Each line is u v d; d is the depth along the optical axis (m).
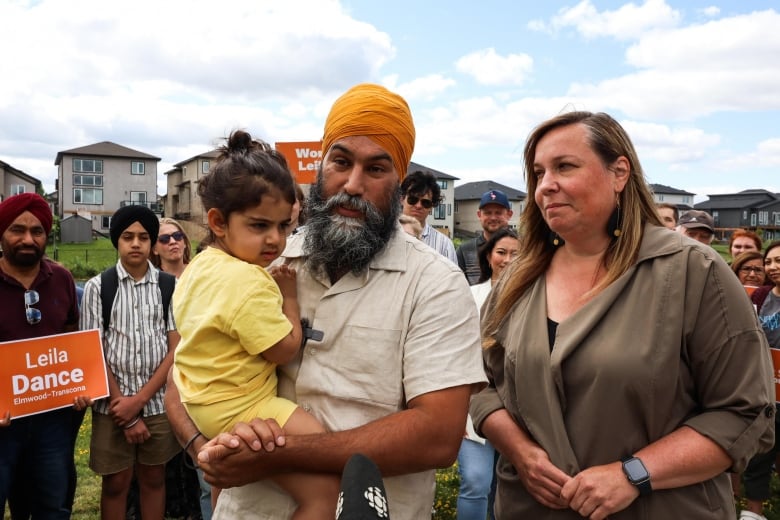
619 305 1.97
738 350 1.85
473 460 3.52
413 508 1.81
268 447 1.64
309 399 1.81
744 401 1.83
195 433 1.88
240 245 1.86
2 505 3.55
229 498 1.92
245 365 1.78
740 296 1.88
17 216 3.61
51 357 3.68
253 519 1.84
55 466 3.75
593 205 2.04
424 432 1.66
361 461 1.24
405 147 1.89
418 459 1.67
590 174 2.03
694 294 1.89
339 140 1.86
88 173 72.69
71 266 29.31
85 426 7.30
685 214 6.01
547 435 2.00
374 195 1.86
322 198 1.92
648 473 1.79
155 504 4.21
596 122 2.08
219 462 1.66
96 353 3.88
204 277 1.84
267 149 2.01
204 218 2.05
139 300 4.16
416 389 1.72
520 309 2.27
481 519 3.50
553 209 2.06
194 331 1.79
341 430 1.74
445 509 4.85
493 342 2.34
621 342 1.90
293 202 1.90
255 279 1.79
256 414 1.76
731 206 83.94
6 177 65.50
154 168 75.69
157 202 76.19
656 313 1.89
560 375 1.98
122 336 4.07
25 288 3.71
